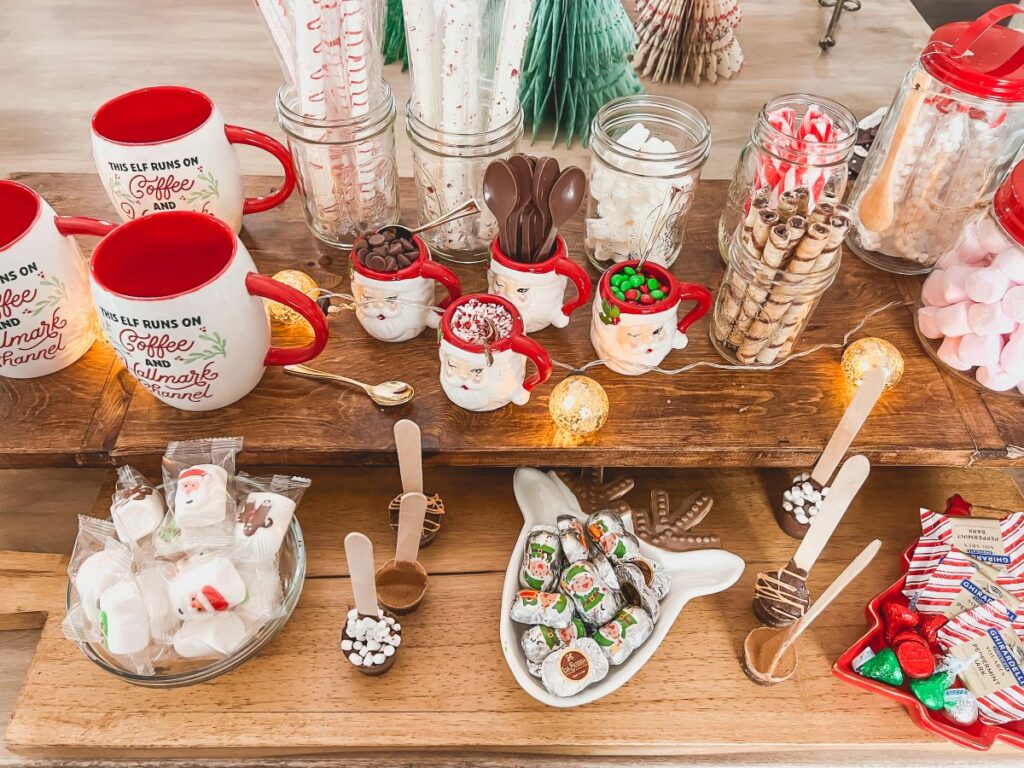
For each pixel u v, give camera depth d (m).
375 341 0.83
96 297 0.65
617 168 0.80
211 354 0.68
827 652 0.74
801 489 0.80
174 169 0.78
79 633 0.65
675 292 0.73
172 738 0.66
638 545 0.74
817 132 0.80
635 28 1.39
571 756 0.73
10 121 1.28
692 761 0.74
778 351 0.79
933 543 0.76
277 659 0.71
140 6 1.60
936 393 0.80
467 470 0.86
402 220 0.96
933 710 0.68
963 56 0.76
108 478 0.83
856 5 1.62
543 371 0.71
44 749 0.67
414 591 0.74
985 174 0.81
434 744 0.67
